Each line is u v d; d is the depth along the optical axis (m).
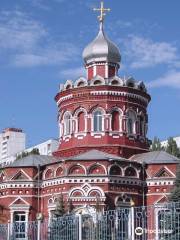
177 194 55.06
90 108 69.00
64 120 71.56
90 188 60.84
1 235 37.81
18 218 65.62
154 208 27.14
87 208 58.41
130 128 70.25
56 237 31.72
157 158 65.88
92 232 29.42
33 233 34.53
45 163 67.44
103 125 68.56
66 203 60.00
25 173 66.44
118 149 67.81
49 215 62.94
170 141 97.94
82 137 68.81
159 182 64.31
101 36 74.88
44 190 65.50
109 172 61.84
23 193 65.81
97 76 69.94
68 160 62.31
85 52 74.69
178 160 65.75
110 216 28.72
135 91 70.69
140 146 70.31
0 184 67.44
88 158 62.19
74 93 70.31
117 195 61.62
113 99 69.31
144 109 72.31
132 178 63.25
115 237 28.03
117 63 74.31
